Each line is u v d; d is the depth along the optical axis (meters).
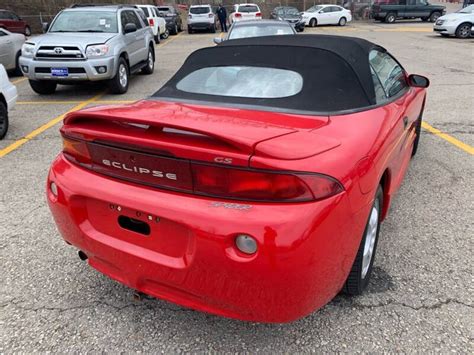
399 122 2.82
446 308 2.46
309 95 2.52
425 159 4.86
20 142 5.89
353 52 2.81
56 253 3.14
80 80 8.42
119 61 8.91
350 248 2.01
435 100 7.71
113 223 2.17
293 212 1.75
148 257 2.04
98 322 2.44
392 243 3.16
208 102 2.64
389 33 22.08
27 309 2.55
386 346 2.21
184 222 1.85
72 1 30.70
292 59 2.76
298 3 35.81
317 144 1.98
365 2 34.88
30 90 9.83
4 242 3.30
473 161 4.79
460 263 2.90
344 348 2.21
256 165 1.75
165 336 2.33
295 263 1.74
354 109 2.50
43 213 3.79
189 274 1.92
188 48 18.34
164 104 2.64
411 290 2.63
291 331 2.33
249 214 1.77
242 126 2.07
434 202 3.81
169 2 36.62
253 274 1.77
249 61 2.88
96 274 2.89
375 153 2.22
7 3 28.09
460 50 14.78
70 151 2.30
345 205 1.89
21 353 2.22
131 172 2.04
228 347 2.24
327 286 1.95
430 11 29.95
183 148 1.83
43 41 8.28
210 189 1.85
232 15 24.69
